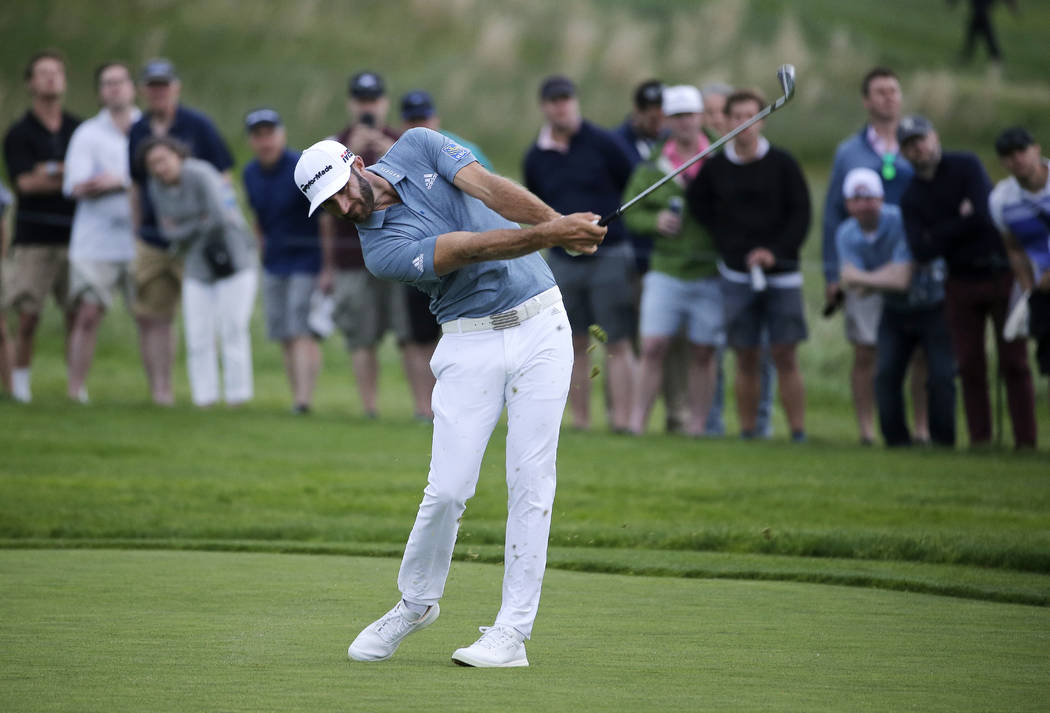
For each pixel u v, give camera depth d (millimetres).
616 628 17141
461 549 23703
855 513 26781
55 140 40688
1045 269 31859
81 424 37188
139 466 32312
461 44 90500
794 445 35375
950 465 31734
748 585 20531
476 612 18516
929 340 34375
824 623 17438
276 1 95688
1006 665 14828
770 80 84125
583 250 15375
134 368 52438
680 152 36438
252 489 29828
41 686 13523
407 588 15758
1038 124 76312
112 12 93312
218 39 91250
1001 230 32500
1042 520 25656
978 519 25891
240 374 40656
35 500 27906
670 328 37062
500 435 39656
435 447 15859
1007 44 94812
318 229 40344
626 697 13258
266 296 40469
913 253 33531
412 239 15766
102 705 12727
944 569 21734
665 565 22109
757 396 36688
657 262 37094
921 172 33438
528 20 91500
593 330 16672
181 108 40469
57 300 41531
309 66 88000
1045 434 42688
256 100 83750
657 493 29250
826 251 36469
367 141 37344
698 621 17609
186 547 24219
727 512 27250
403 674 14438
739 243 35312
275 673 14344
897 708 12797
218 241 39562
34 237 40438
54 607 18203
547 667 14844
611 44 85562
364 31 92562
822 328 53906
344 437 36906
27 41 87688
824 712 12633
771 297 35719
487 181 15703
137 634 16406
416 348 39375
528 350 15758
